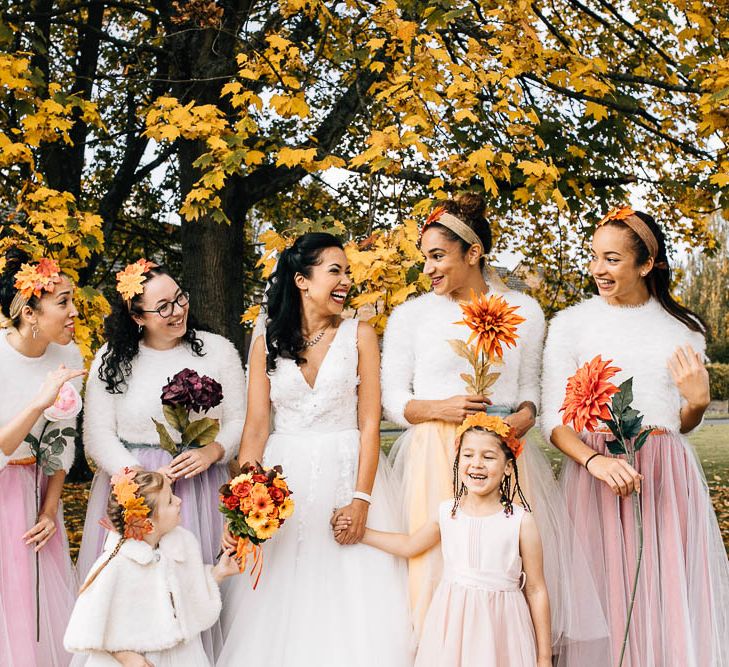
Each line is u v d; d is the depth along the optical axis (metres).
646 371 3.00
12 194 5.29
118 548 2.73
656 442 2.98
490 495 2.82
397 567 3.02
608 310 3.12
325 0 4.95
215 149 4.18
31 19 5.46
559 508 3.09
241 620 2.96
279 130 6.95
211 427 3.11
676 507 2.93
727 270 23.89
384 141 3.89
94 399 3.25
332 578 2.97
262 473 2.79
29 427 2.91
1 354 3.09
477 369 2.99
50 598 3.12
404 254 3.64
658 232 3.03
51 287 3.02
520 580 2.80
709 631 2.85
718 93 4.20
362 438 3.14
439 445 3.07
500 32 4.47
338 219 7.97
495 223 6.10
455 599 2.74
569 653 2.96
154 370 3.23
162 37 6.22
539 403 3.23
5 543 3.00
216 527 3.26
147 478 2.80
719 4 4.72
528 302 3.30
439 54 4.04
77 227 4.17
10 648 2.93
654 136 6.53
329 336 3.20
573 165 5.51
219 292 5.83
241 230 6.08
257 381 3.23
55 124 4.46
